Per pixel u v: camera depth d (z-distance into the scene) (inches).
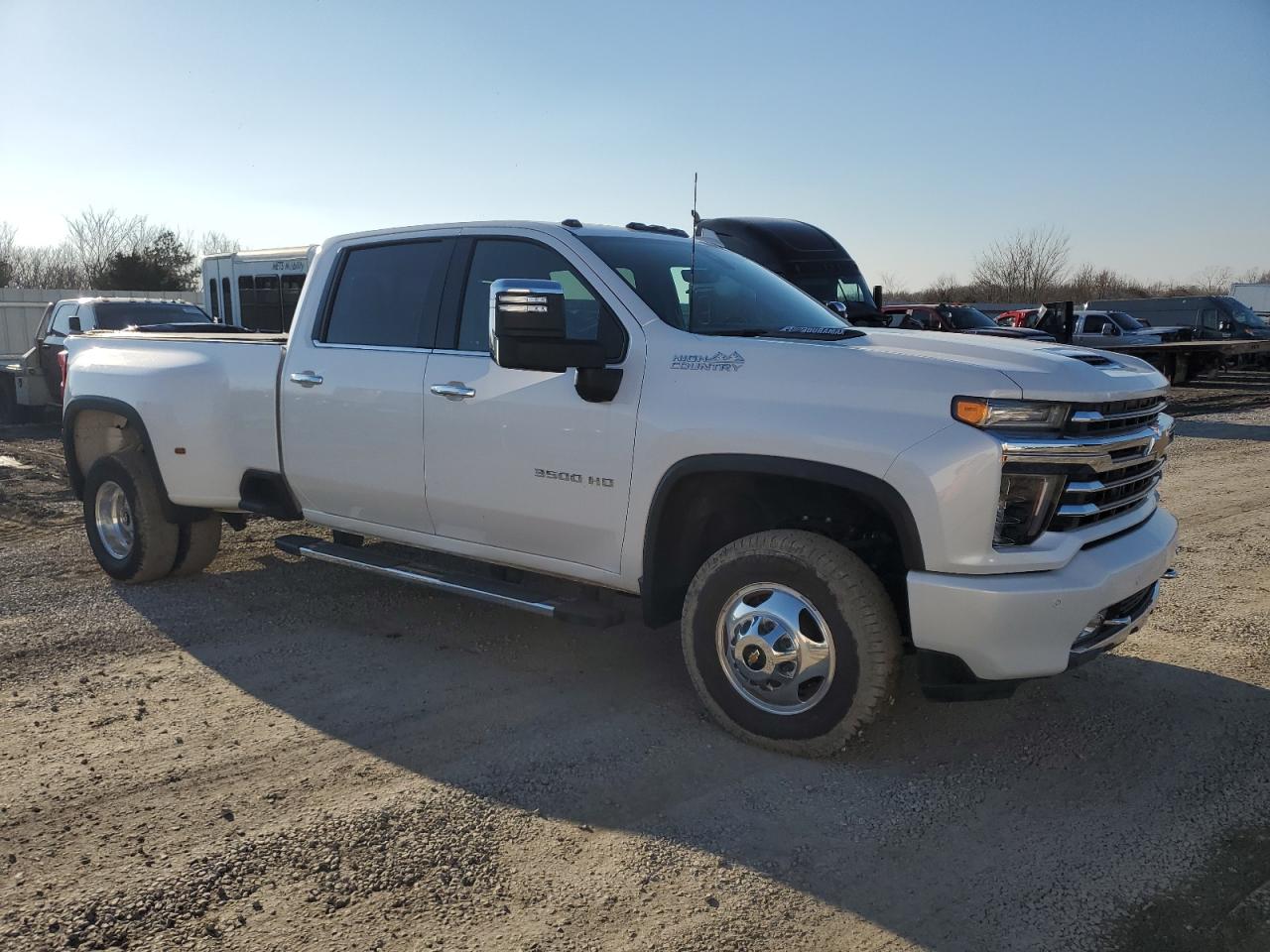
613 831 123.0
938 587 126.8
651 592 153.2
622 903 108.0
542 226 171.9
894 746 147.6
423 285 184.9
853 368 135.6
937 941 102.0
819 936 102.7
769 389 140.1
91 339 251.1
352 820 125.0
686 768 140.0
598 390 152.8
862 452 130.3
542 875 113.3
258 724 155.1
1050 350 141.4
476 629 202.7
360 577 241.6
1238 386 948.6
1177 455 464.8
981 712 160.6
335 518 201.5
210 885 110.7
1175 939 102.3
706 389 145.3
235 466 212.8
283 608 216.2
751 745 146.9
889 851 118.9
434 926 103.7
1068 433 128.4
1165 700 165.8
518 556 173.0
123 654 186.7
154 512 226.5
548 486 161.9
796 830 123.5
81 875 112.7
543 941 101.3
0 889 110.0
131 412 225.3
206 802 129.7
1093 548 135.4
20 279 2036.2
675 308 160.7
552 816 126.6
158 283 1823.3
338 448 192.4
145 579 233.3
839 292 570.3
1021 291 2388.0
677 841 120.8
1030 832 123.5
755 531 161.5
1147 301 1125.7
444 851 118.1
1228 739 150.8
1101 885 112.0
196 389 215.0
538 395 161.8
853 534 147.6
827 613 136.4
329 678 174.9
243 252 766.5
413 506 183.8
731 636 146.3
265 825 123.7
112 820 125.0
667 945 100.9
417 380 178.4
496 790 133.3
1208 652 189.8
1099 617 134.6
